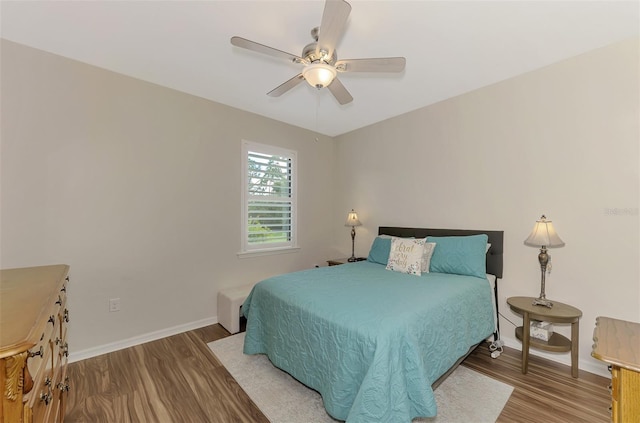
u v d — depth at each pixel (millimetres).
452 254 2707
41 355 991
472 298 2207
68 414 1702
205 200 3139
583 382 2027
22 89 2135
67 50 2225
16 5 1725
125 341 2596
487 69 2488
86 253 2410
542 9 1751
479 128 2863
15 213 2113
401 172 3605
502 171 2697
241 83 2791
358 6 1728
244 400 1856
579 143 2262
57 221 2277
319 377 1698
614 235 2104
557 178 2373
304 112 3553
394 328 1495
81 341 2383
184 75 2633
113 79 2541
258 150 3623
